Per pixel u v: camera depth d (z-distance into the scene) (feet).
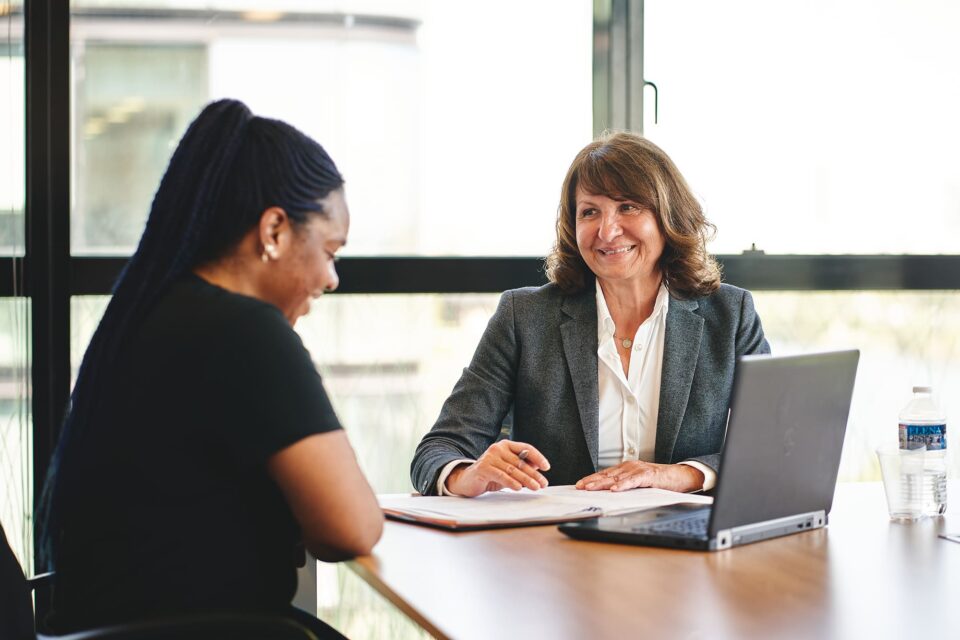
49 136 8.28
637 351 6.93
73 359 8.37
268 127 4.68
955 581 4.11
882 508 5.66
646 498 5.65
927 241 9.81
